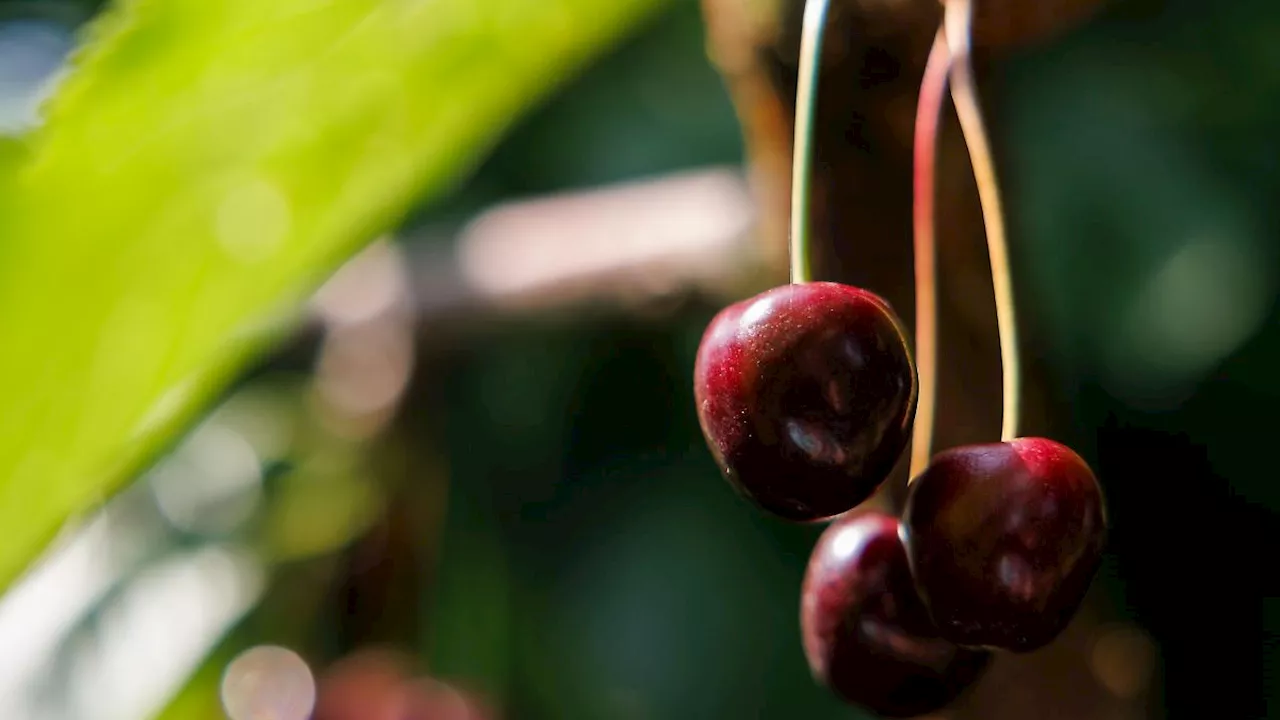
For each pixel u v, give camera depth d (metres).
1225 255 0.57
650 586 0.65
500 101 0.35
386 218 0.36
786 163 0.40
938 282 0.41
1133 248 0.58
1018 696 0.43
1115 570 0.65
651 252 0.55
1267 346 0.59
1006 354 0.34
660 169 0.66
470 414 0.70
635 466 0.69
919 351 0.36
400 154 0.35
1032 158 0.60
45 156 0.33
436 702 0.55
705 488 0.66
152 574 0.63
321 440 0.64
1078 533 0.33
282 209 0.35
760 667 0.63
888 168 0.40
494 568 0.68
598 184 0.67
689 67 0.66
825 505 0.33
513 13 0.34
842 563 0.36
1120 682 0.44
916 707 0.35
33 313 0.34
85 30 0.33
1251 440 0.61
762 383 0.33
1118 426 0.63
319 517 0.62
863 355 0.33
